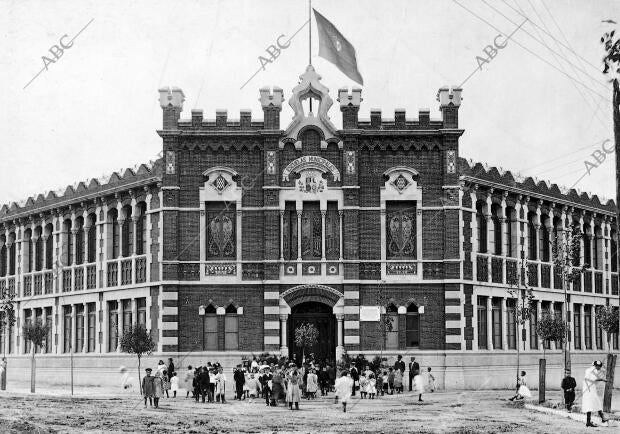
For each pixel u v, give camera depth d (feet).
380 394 162.40
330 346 178.40
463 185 179.22
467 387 176.14
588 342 216.95
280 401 144.05
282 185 179.73
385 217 178.70
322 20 172.76
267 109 180.14
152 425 103.71
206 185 179.63
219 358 175.94
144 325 176.04
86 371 193.57
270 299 176.65
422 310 176.24
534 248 201.05
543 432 98.89
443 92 179.52
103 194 192.44
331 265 177.78
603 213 222.48
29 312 216.74
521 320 179.11
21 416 110.42
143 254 184.75
